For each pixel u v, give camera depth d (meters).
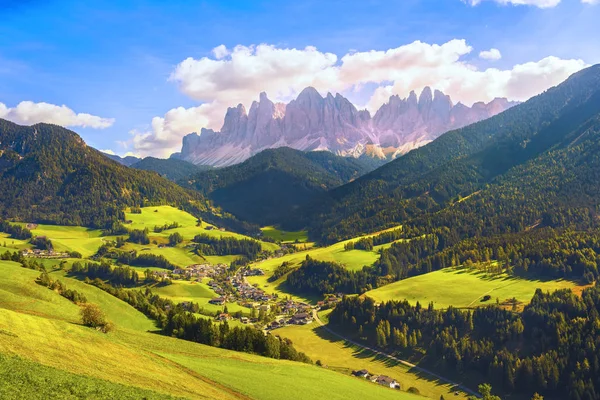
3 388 51.94
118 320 154.75
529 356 161.38
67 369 65.94
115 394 61.12
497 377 156.62
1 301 109.88
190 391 77.00
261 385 95.25
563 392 143.62
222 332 146.50
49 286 144.88
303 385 104.56
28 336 73.81
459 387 159.75
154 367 84.69
